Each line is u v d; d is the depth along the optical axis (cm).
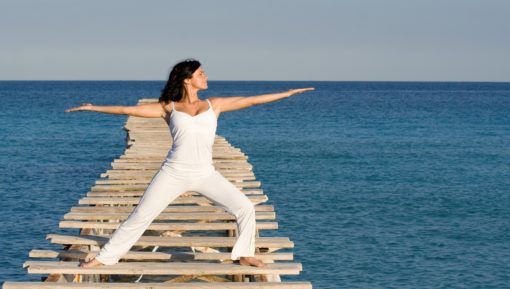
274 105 11156
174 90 700
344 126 6375
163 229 971
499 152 4278
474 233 1980
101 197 1256
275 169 3375
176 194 713
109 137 5147
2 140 4809
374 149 4369
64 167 3394
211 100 712
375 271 1586
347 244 1819
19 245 1773
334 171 3319
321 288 1463
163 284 709
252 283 714
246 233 736
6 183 2833
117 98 14225
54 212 2220
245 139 5022
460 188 2830
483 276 1567
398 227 2039
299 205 2373
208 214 1077
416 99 14500
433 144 4747
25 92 18500
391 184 2916
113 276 1173
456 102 12581
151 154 1866
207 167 710
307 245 1797
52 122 6656
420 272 1586
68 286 698
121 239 731
